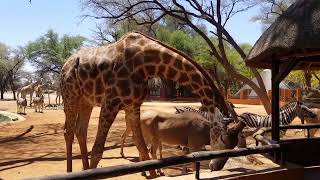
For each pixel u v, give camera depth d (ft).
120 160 33.04
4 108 119.44
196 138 27.55
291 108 40.11
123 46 21.16
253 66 22.31
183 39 151.12
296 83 140.67
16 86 250.16
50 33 179.52
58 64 181.57
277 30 18.95
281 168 19.15
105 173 13.25
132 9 57.72
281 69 19.85
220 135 19.62
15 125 65.82
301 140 23.68
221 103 20.33
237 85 202.90
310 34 17.21
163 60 20.59
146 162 14.60
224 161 19.93
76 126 24.79
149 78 21.47
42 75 186.70
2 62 200.03
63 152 38.19
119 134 52.44
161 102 146.61
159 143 29.53
